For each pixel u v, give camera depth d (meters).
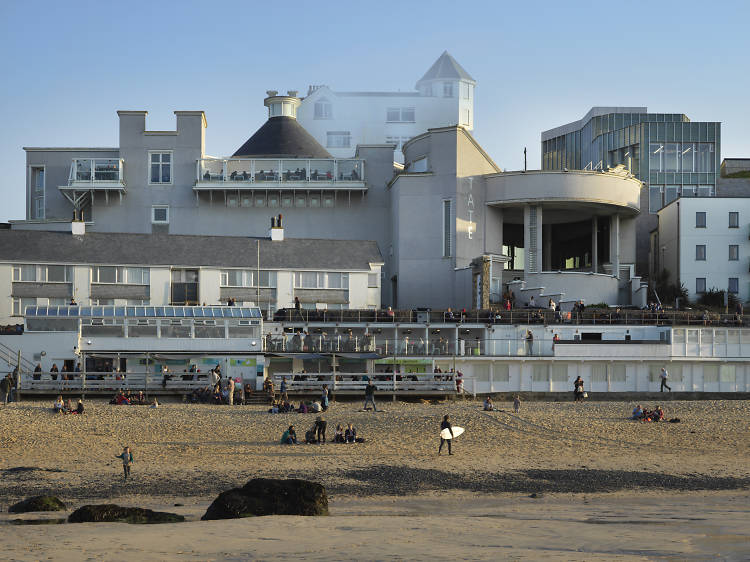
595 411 55.62
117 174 91.75
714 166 114.12
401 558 19.66
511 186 88.12
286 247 81.81
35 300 74.38
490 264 80.56
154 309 65.31
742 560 19.91
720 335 69.12
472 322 70.06
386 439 44.03
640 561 19.62
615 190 88.88
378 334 70.56
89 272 75.50
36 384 59.22
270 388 60.09
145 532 22.64
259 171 94.19
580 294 86.19
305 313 69.62
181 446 41.31
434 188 88.94
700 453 41.28
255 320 65.69
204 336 65.25
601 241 98.50
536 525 25.00
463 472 36.28
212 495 31.44
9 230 78.50
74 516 25.08
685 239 91.00
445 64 155.62
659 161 114.44
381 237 95.06
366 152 96.38
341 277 79.69
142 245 79.12
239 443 42.53
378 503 30.36
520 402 62.72
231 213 94.06
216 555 19.91
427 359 66.00
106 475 34.81
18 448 40.09
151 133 93.31
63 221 89.69
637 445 43.19
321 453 40.19
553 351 67.31
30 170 94.12
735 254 90.62
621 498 31.72
